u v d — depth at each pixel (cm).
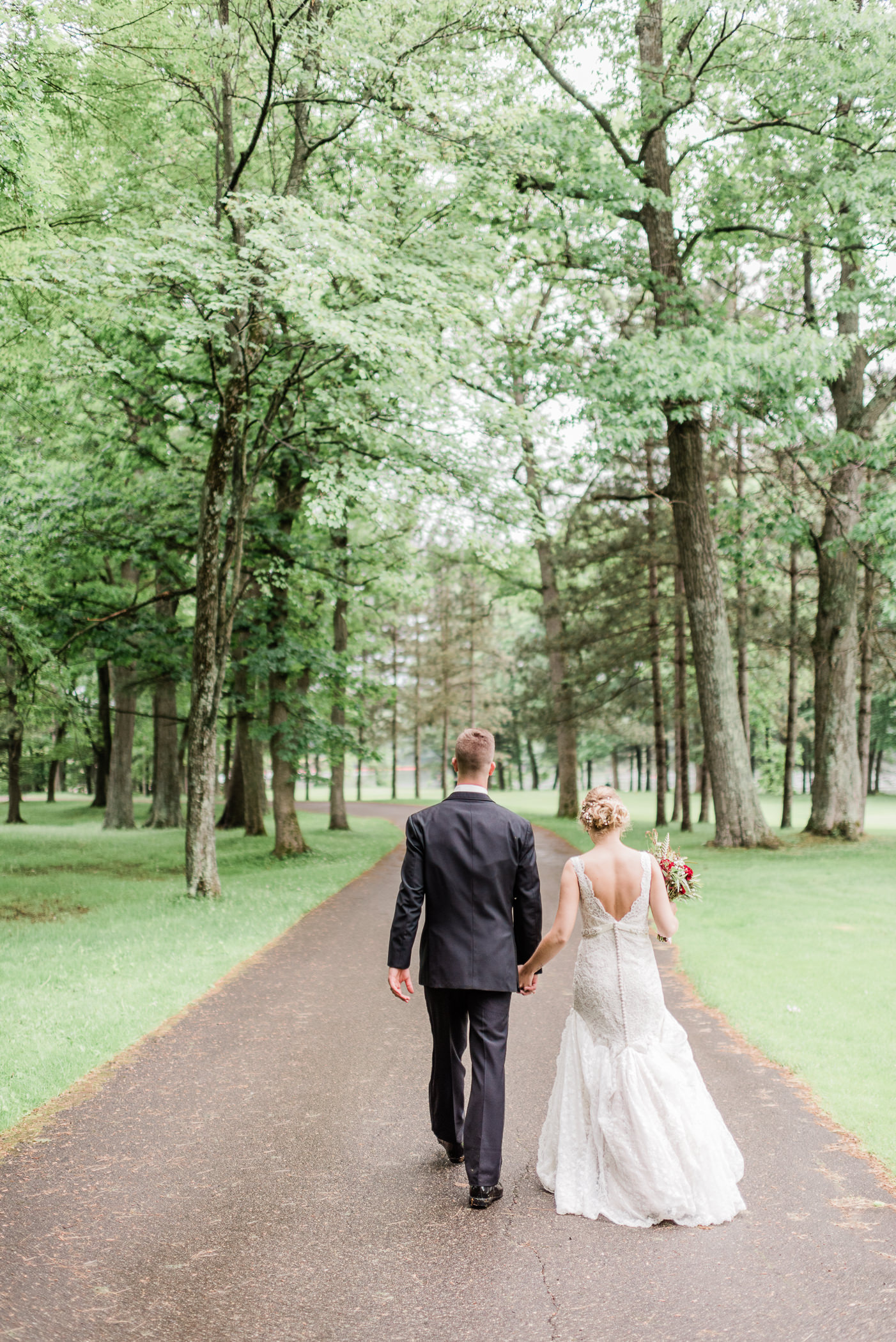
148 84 1270
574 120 1773
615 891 397
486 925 402
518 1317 299
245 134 1549
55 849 2300
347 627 3073
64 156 1270
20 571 1424
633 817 3550
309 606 2173
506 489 1408
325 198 1255
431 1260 337
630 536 2595
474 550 1420
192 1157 432
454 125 1242
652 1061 379
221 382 1423
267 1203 385
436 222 1412
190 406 1645
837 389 2081
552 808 4381
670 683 3312
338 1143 452
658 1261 335
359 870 1770
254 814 2655
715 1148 374
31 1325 294
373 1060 588
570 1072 394
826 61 1617
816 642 2120
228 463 1312
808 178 1800
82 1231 359
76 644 1678
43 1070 550
